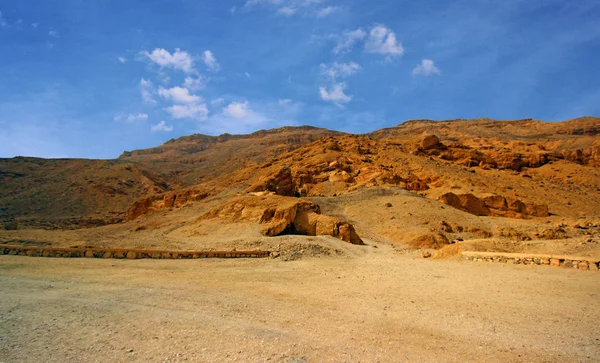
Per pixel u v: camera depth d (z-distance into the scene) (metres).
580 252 22.06
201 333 9.02
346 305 12.03
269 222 39.38
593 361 7.79
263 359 7.64
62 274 15.75
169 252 21.50
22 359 7.39
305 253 26.12
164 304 11.47
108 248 21.50
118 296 12.28
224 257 23.09
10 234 26.75
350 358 7.80
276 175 74.38
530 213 76.06
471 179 91.69
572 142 156.25
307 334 9.14
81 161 184.38
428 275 18.09
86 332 8.96
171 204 96.19
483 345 8.63
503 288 14.67
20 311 10.41
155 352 7.90
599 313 11.16
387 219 57.81
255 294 13.30
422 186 85.31
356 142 118.12
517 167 123.00
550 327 9.91
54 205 128.12
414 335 9.26
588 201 94.50
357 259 26.03
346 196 72.25
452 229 55.47
